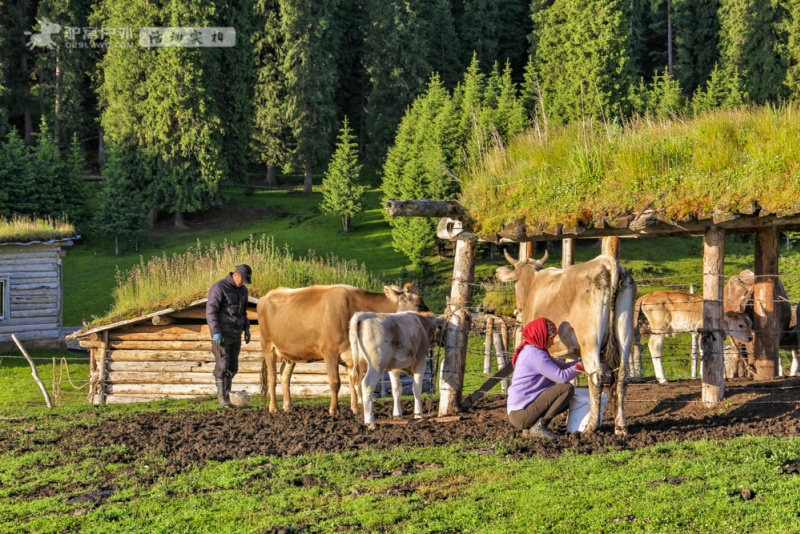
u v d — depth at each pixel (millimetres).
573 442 9094
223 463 9367
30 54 73375
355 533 6738
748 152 10367
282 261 20078
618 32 58188
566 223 10852
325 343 12328
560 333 9898
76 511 7965
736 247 52938
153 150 59844
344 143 60000
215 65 61500
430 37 79250
